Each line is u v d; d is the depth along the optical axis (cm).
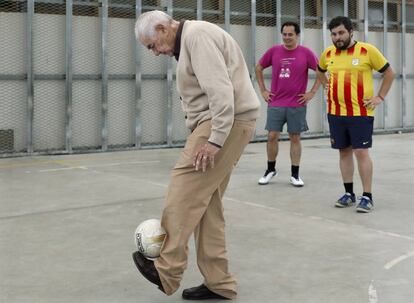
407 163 893
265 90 714
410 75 1442
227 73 300
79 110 1035
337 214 553
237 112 313
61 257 417
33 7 973
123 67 1073
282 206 588
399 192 661
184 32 304
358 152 560
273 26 1242
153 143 1116
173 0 1112
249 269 391
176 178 315
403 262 407
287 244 451
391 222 522
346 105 556
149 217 540
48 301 334
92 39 1040
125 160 941
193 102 313
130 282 367
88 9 1030
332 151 1051
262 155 1001
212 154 300
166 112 1117
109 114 1063
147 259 319
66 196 634
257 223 517
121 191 663
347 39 552
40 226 505
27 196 635
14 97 977
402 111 1425
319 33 1304
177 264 314
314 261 409
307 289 354
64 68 1016
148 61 1096
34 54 988
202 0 1144
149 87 1102
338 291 351
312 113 1294
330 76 567
